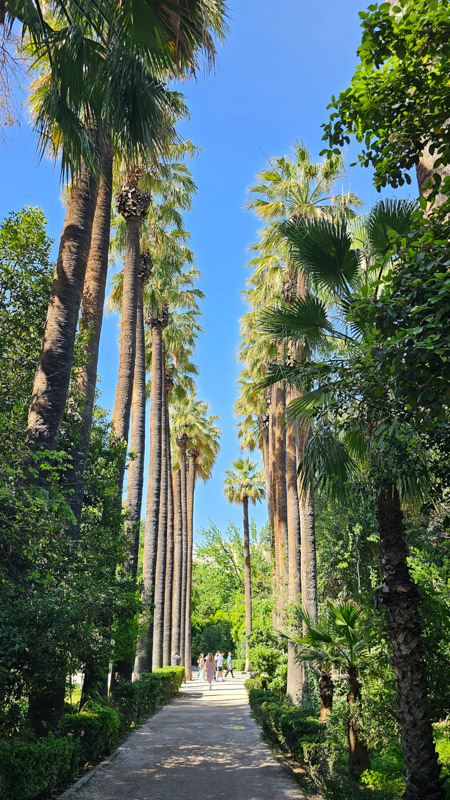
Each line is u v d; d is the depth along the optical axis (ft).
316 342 27.61
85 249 29.04
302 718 30.27
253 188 50.90
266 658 61.87
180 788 24.80
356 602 44.65
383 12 13.46
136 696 43.39
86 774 26.86
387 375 14.57
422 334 12.97
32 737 22.40
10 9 23.54
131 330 51.49
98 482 37.01
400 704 19.61
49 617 19.56
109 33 25.52
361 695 27.45
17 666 19.86
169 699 66.03
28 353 31.07
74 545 26.30
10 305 31.89
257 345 71.92
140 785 25.27
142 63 26.58
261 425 108.88
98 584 25.99
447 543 24.62
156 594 78.54
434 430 15.98
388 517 21.54
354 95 14.78
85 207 29.53
